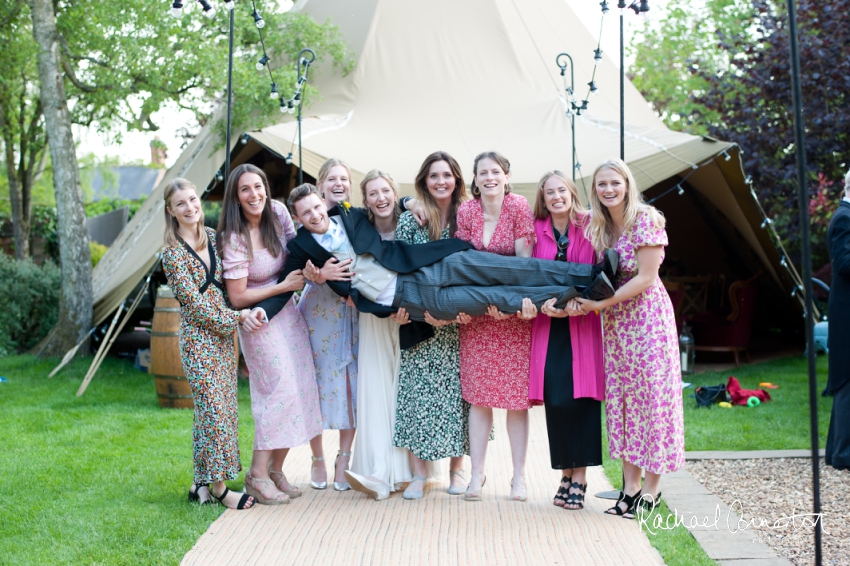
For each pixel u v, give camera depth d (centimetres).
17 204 1431
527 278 379
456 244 397
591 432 381
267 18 870
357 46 909
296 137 742
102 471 461
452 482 425
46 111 910
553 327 387
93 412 635
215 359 390
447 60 906
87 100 1249
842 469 432
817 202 1004
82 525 367
